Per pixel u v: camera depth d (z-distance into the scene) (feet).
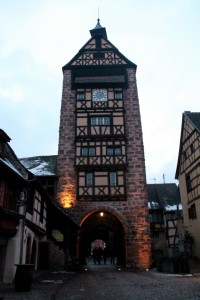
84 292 30.89
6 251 41.04
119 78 91.81
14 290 31.99
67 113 89.04
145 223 78.02
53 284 37.70
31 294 29.25
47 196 59.57
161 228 109.60
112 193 80.07
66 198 80.23
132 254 75.51
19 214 40.47
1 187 38.37
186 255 69.15
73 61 95.66
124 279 44.98
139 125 87.56
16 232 41.42
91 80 91.45
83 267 74.95
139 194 80.38
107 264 91.15
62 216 65.72
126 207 79.30
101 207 79.15
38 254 59.62
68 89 92.17
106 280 43.57
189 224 84.17
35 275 48.29
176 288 33.12
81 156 83.25
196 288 32.63
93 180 81.25
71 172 82.69
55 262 64.54
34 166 89.71
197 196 77.92
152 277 47.88
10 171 38.75
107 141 84.79
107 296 28.19
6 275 40.01
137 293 29.99
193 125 79.46
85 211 79.05
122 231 81.05
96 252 92.79
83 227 84.89
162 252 105.29
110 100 89.61
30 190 50.75
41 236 61.31
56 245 65.72
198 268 59.21
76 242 75.51
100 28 101.65
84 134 85.46
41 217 58.80
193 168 81.15
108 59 95.81
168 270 57.72
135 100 90.79
